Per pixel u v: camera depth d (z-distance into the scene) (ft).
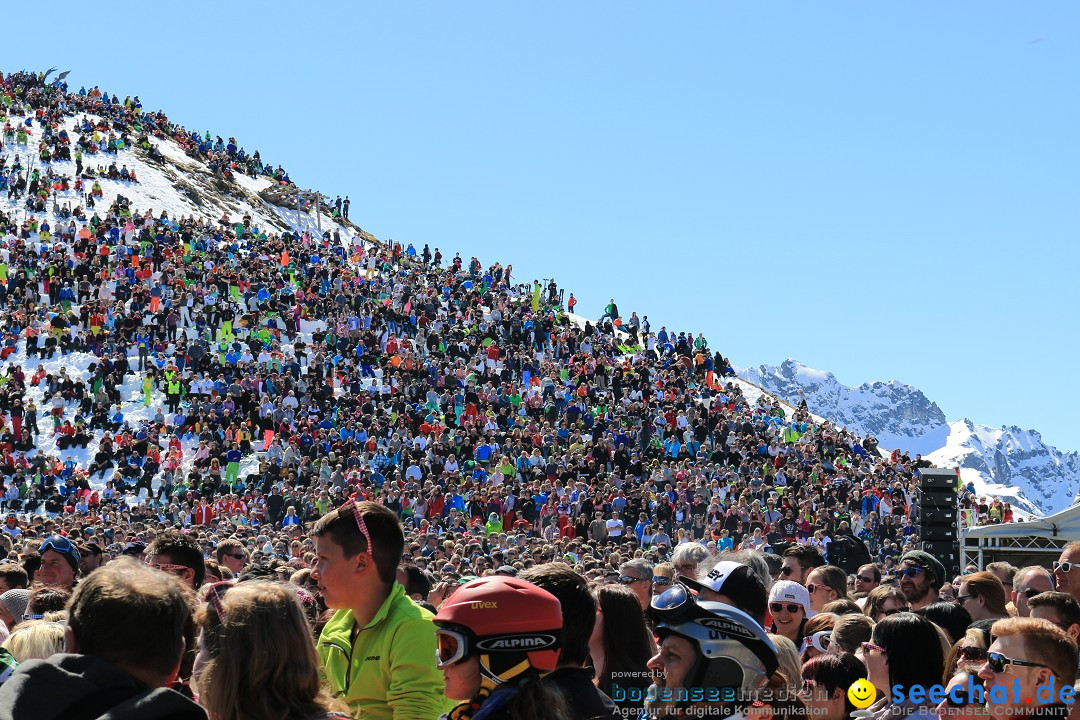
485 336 211.00
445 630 15.30
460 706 15.46
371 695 19.20
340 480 149.69
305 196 330.95
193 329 187.01
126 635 14.14
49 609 26.73
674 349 228.84
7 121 295.48
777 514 155.94
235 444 158.40
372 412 171.94
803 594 29.17
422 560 67.10
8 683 13.69
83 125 317.42
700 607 16.56
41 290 193.67
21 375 170.19
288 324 196.54
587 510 147.33
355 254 255.29
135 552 38.34
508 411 181.88
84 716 13.60
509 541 99.14
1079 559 30.71
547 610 15.42
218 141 357.20
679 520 151.43
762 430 197.77
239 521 137.80
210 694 15.20
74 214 242.17
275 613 15.34
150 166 307.78
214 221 284.82
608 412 188.44
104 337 181.57
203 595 19.13
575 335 219.41
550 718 14.56
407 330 204.64
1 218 229.86
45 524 98.17
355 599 19.33
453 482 151.12
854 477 179.73
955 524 78.33
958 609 28.68
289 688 15.24
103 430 164.76
